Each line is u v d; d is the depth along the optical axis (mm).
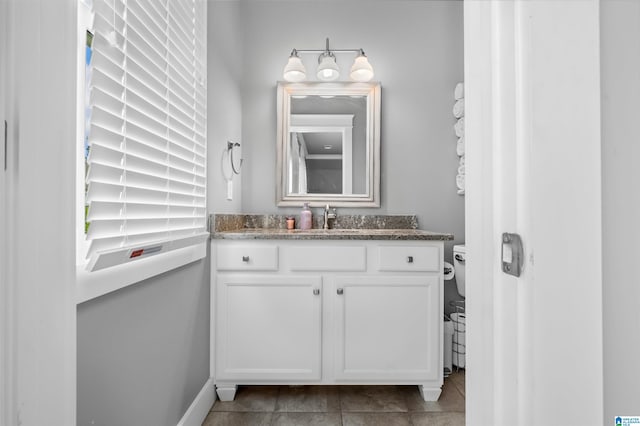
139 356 1030
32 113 445
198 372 1496
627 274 361
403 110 2258
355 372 1625
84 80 802
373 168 2229
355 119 2246
